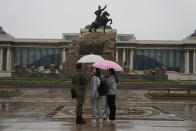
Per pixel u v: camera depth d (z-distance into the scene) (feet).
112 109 50.44
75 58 171.83
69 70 170.91
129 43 346.33
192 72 345.31
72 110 63.87
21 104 75.31
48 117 54.13
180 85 144.25
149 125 47.16
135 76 175.52
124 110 65.82
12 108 67.41
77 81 48.39
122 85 141.59
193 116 57.77
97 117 54.95
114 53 172.45
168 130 43.34
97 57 67.97
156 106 74.54
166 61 356.18
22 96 97.45
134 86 141.69
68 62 172.14
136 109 67.72
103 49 171.32
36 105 73.26
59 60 355.36
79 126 45.70
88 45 172.45
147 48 355.36
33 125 46.21
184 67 351.25
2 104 75.25
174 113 61.93
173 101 87.51
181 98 92.48
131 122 49.75
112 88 50.49
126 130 42.93
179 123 49.47
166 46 354.13
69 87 139.85
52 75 174.09
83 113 60.49
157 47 354.54
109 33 178.70
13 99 87.71
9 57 346.54
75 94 48.57
